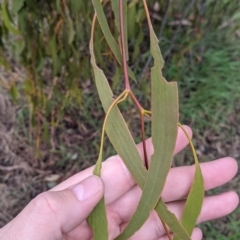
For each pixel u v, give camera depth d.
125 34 0.12
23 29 0.20
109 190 0.17
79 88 0.27
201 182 0.13
